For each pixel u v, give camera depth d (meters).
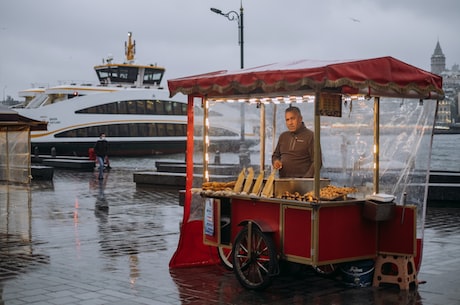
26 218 12.98
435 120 7.18
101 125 48.19
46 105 46.84
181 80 7.70
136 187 20.84
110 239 10.23
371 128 7.84
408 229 6.68
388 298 6.30
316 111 6.28
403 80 6.49
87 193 18.78
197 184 8.15
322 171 8.40
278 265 6.59
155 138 51.12
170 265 7.91
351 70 6.09
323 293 6.54
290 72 6.20
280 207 6.59
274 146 8.61
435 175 17.50
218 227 7.32
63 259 8.49
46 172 24.38
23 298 6.35
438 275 7.40
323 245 6.35
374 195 6.72
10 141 23.09
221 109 8.68
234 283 7.03
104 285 6.94
